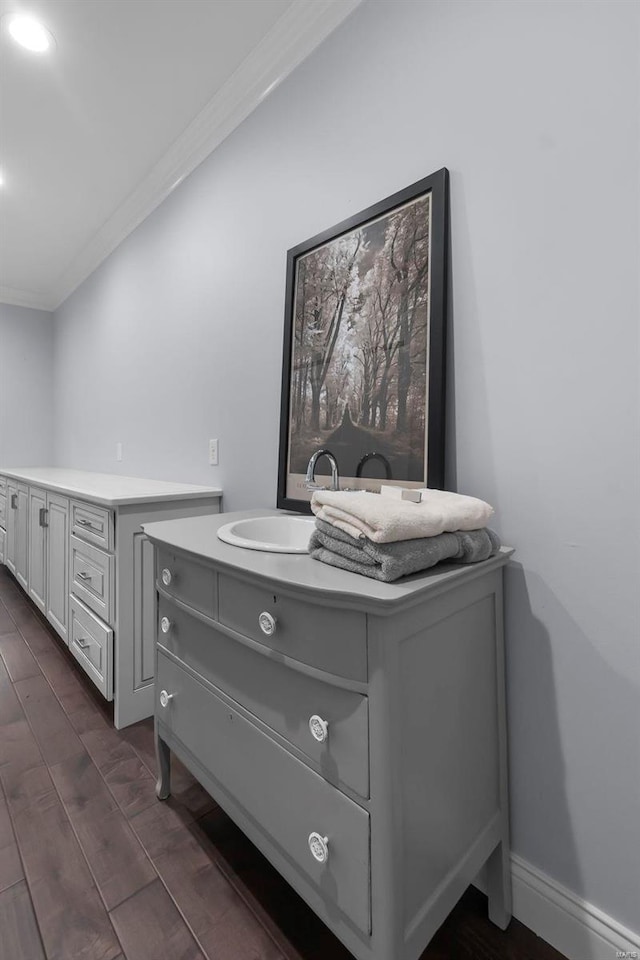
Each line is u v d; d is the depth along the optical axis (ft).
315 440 4.95
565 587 3.22
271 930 3.25
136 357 9.00
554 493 3.26
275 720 2.93
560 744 3.25
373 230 4.37
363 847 2.39
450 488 3.84
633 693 2.94
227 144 6.42
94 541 6.08
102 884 3.57
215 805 4.42
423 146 4.01
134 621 5.70
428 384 3.84
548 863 3.29
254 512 5.30
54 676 6.91
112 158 7.49
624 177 2.91
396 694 2.35
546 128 3.24
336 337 4.73
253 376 6.04
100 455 10.79
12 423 13.71
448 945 3.22
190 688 3.79
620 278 2.94
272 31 5.21
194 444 7.25
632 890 2.93
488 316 3.58
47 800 4.44
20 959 3.02
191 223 7.24
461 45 3.72
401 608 2.31
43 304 14.07
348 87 4.68
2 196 8.61
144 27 5.17
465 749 3.01
